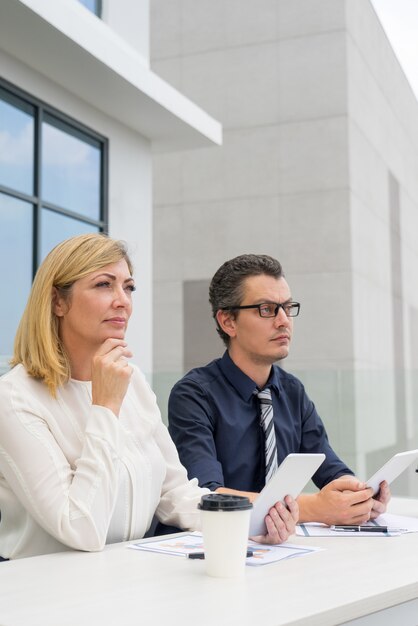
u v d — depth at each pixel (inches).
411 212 641.6
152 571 52.7
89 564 55.0
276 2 507.8
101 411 64.7
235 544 51.0
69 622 41.1
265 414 91.8
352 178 488.4
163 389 257.9
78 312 70.5
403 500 92.0
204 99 520.1
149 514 72.2
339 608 44.2
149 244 290.4
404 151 626.5
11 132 225.1
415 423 261.0
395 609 48.8
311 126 493.7
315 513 71.5
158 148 302.0
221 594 46.7
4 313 221.8
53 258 71.0
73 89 245.6
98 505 61.0
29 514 65.6
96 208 264.5
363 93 520.7
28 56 221.3
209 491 78.2
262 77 508.1
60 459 64.1
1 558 67.2
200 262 515.2
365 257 506.6
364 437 268.4
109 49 227.1
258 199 503.5
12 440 63.8
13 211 226.1
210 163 516.7
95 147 264.8
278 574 52.1
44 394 68.5
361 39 522.0
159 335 520.1
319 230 487.2
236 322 92.0
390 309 559.5
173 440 90.1
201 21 525.7
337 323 478.6
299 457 60.3
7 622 41.3
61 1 205.6
